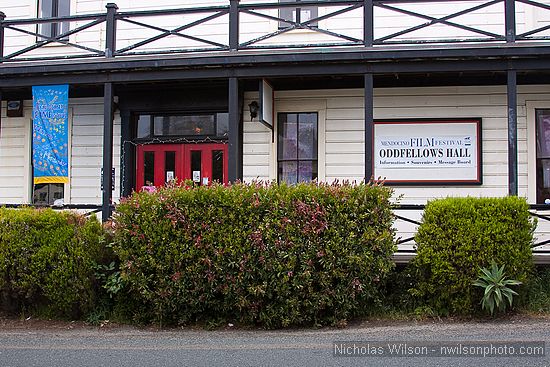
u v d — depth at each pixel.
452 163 10.38
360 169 10.61
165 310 7.31
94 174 11.28
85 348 6.42
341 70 8.93
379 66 8.84
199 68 9.23
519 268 7.34
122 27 11.42
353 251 7.07
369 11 9.00
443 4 10.68
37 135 9.82
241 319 7.31
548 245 9.99
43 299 7.86
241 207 7.15
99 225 7.96
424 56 8.65
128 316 7.70
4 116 11.68
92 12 11.62
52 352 6.27
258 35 11.04
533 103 10.25
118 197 10.92
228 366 5.65
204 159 10.97
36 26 11.77
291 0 10.82
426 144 10.45
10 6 11.91
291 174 10.80
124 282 7.53
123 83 9.85
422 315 7.43
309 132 10.81
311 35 10.91
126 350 6.32
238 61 9.03
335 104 10.73
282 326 7.24
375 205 7.25
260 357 5.94
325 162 10.68
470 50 8.58
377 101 10.60
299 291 7.05
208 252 7.17
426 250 7.39
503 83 10.29
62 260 7.44
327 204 7.18
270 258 7.01
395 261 8.42
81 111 11.41
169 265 7.18
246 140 10.83
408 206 8.46
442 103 10.45
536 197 10.20
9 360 5.96
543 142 10.28
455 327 7.00
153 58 9.24
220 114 10.98
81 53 11.54
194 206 7.24
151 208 7.29
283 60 8.93
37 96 9.83
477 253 7.26
